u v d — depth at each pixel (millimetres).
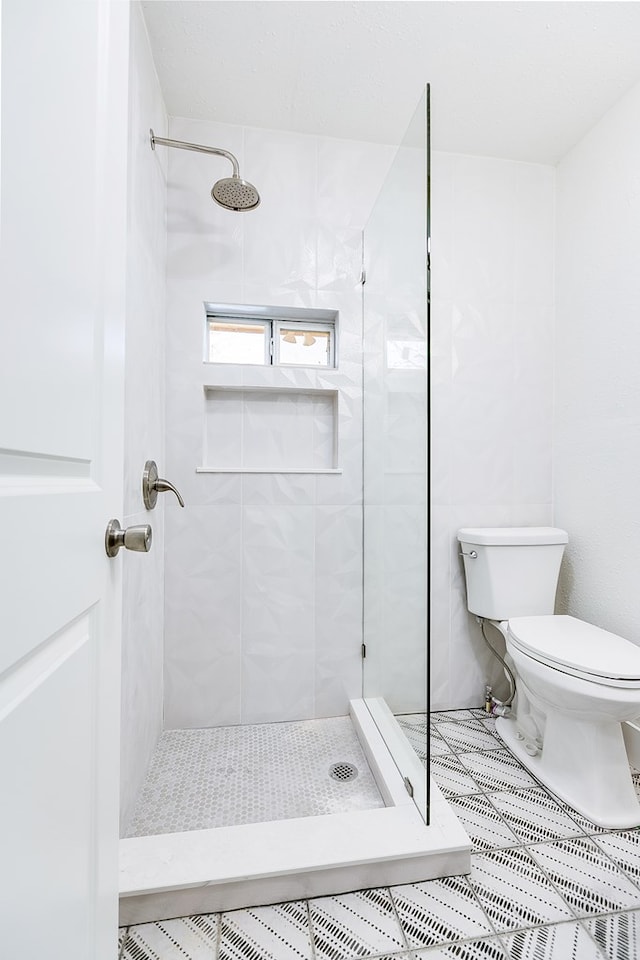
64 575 509
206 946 878
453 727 1691
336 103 1552
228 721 1669
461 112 1608
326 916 938
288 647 1709
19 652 408
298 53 1359
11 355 397
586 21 1265
